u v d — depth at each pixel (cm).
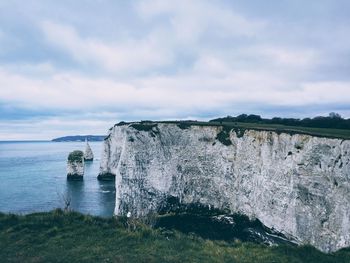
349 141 3653
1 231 1666
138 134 5972
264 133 4866
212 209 5356
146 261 1399
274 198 4438
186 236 1783
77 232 1664
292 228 4084
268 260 1523
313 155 3994
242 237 4181
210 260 1465
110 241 1591
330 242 3597
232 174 5253
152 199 5725
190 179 5619
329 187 3731
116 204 5691
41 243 1552
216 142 5553
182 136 5850
